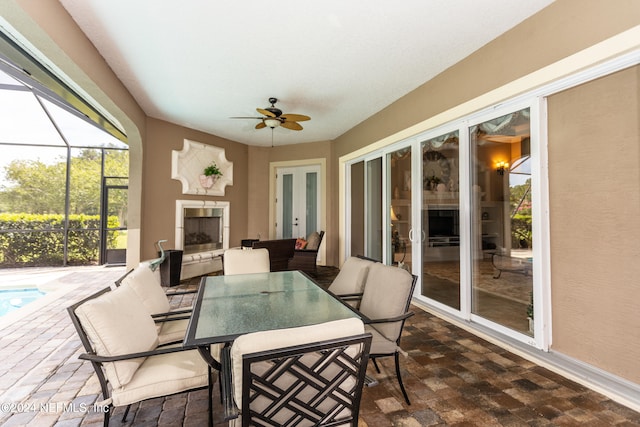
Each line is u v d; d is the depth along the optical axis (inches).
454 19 93.2
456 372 82.8
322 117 187.5
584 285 78.7
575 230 80.9
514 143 98.9
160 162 191.3
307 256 203.8
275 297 78.1
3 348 96.5
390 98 157.2
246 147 256.5
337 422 42.3
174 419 63.2
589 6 75.7
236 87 143.8
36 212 249.8
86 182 262.2
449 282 127.5
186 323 81.6
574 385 75.9
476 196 115.3
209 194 222.7
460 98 118.0
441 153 131.5
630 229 69.5
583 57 75.9
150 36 102.3
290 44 107.5
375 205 186.1
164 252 175.6
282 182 265.3
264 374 36.4
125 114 143.3
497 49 102.2
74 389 73.7
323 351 38.3
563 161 84.1
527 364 87.0
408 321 123.0
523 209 95.7
